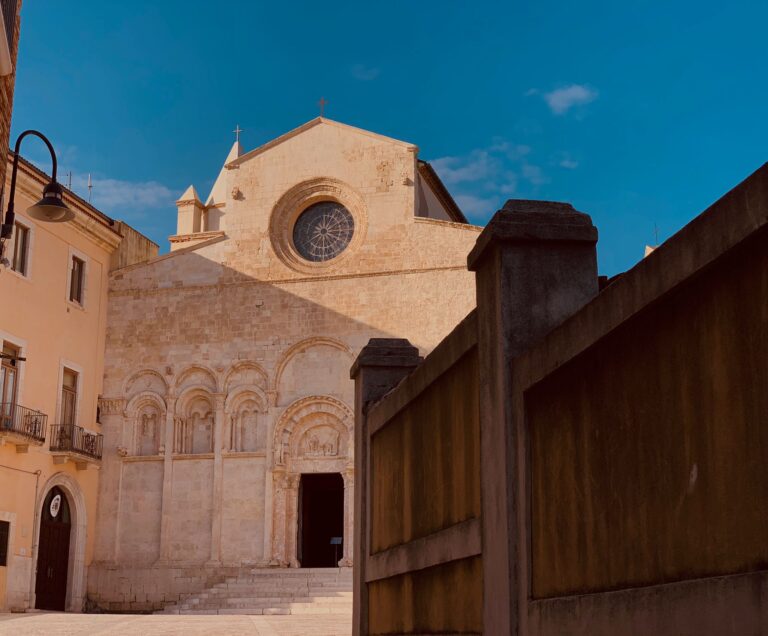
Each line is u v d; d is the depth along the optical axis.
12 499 33.94
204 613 33.62
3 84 12.65
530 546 6.78
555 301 7.13
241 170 41.53
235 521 38.69
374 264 39.25
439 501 9.21
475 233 38.38
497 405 7.27
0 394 33.84
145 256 44.38
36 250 36.56
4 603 33.06
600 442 5.82
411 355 13.20
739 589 4.30
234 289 40.56
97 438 39.41
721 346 4.58
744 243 4.36
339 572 36.19
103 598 38.66
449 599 8.67
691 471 4.82
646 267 5.23
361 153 40.34
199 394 40.19
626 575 5.45
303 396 39.09
